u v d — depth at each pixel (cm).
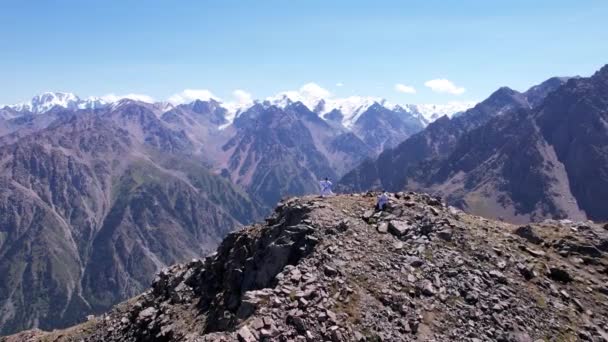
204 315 5412
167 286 6444
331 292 3959
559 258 5188
